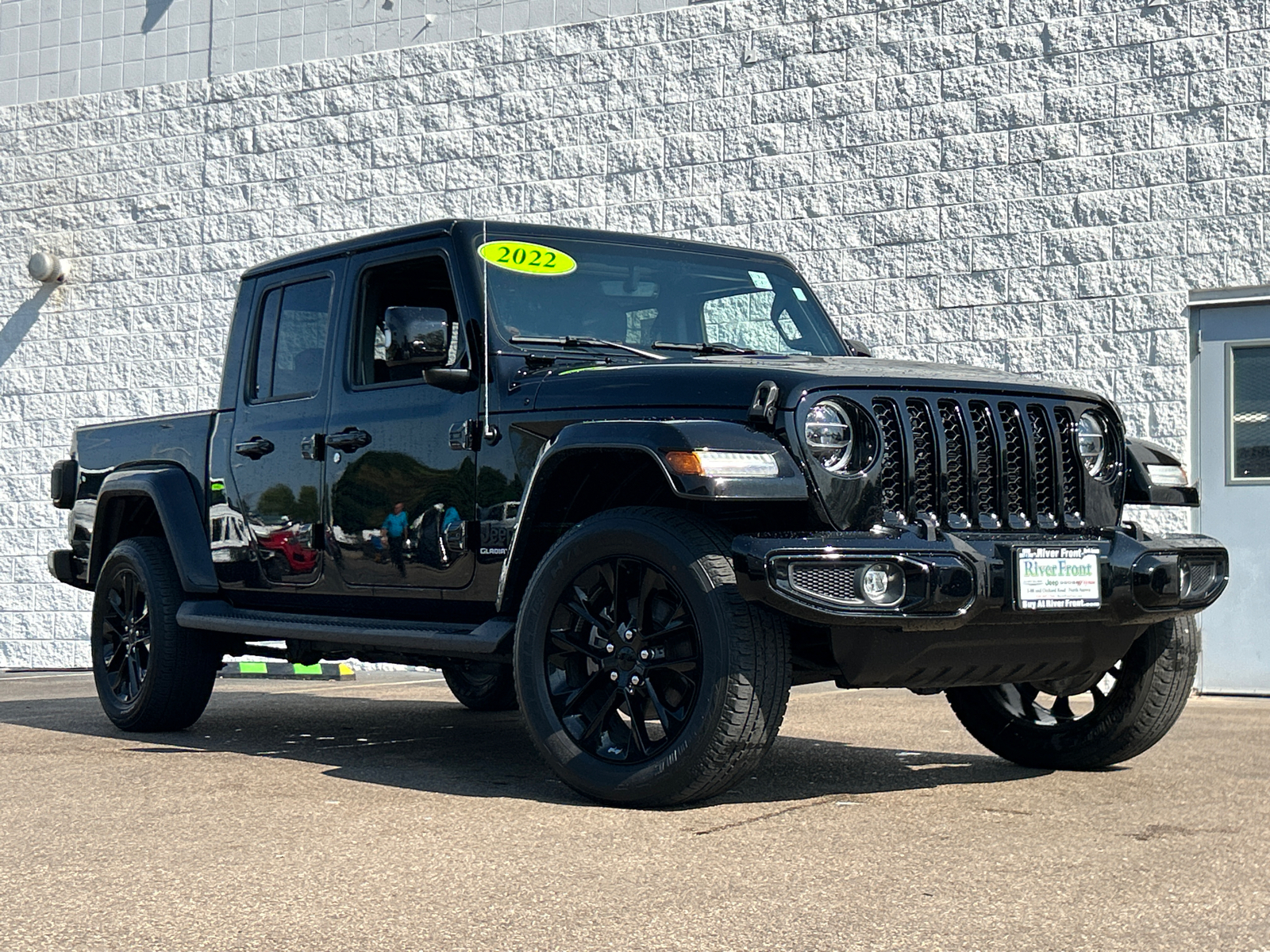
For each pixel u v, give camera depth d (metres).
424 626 4.83
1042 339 8.29
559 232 5.16
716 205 9.33
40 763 5.07
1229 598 7.84
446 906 2.95
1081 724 4.87
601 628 4.15
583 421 4.32
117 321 11.63
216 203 11.28
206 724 6.49
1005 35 8.45
